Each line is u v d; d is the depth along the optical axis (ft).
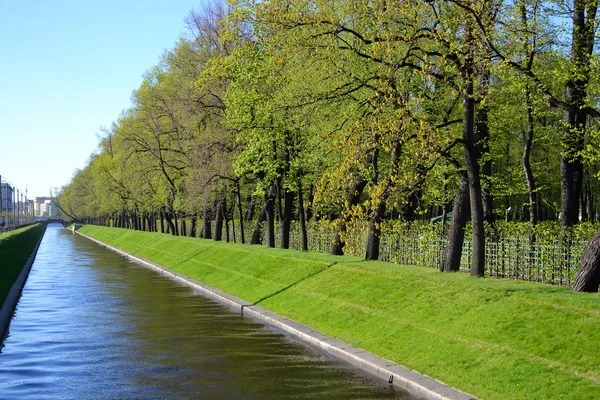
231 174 139.74
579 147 72.79
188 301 91.15
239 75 112.06
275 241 151.43
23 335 65.77
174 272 133.59
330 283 74.79
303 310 70.74
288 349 56.70
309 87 75.82
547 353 40.14
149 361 52.85
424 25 63.10
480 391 38.91
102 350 57.72
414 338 50.67
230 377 46.91
